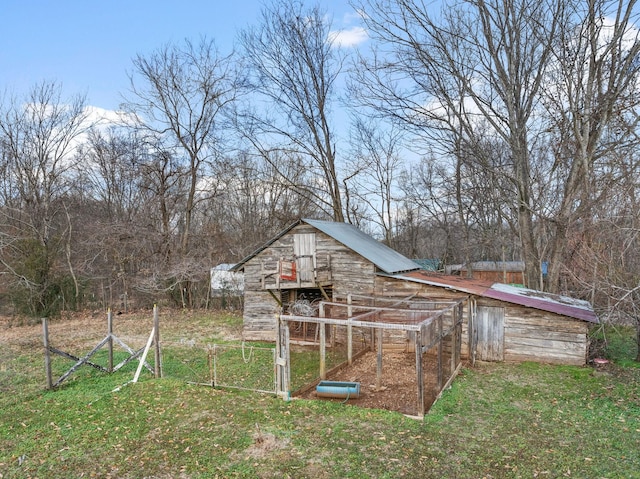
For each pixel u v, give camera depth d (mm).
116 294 30109
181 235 30562
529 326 14547
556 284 18391
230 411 9773
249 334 19109
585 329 13844
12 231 27484
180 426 8977
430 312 11508
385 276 16594
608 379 12211
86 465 7469
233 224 33781
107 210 32875
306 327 18359
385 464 7332
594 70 17438
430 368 14133
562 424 9031
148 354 16219
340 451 7816
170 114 28422
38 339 19109
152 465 7422
